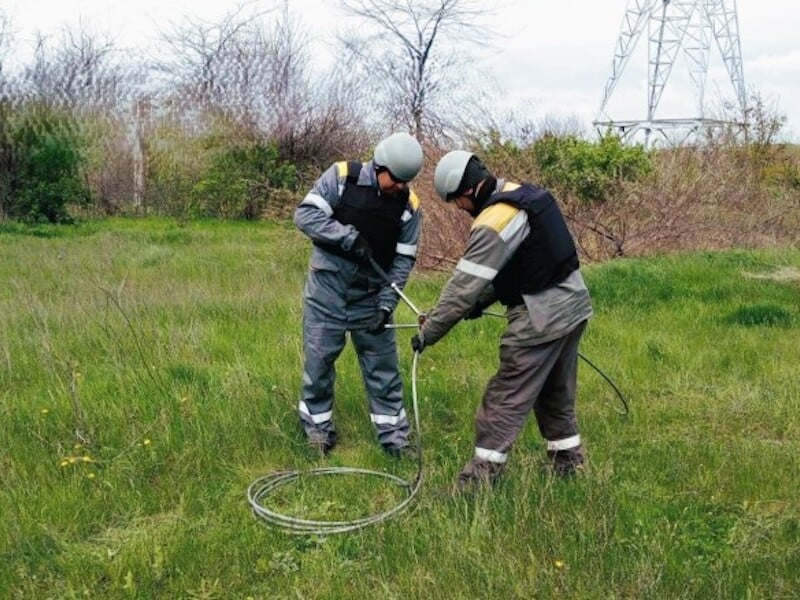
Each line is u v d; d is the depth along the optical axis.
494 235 3.94
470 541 3.72
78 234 18.05
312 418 5.03
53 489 4.35
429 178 11.41
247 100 23.66
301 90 24.23
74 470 4.58
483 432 4.25
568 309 4.11
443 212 11.42
